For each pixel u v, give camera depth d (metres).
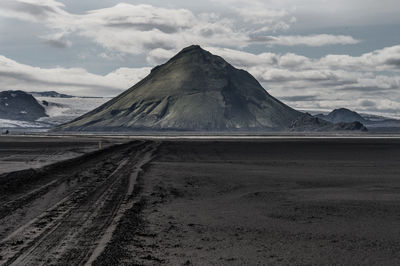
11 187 28.81
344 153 80.69
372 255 13.94
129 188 29.12
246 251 14.32
